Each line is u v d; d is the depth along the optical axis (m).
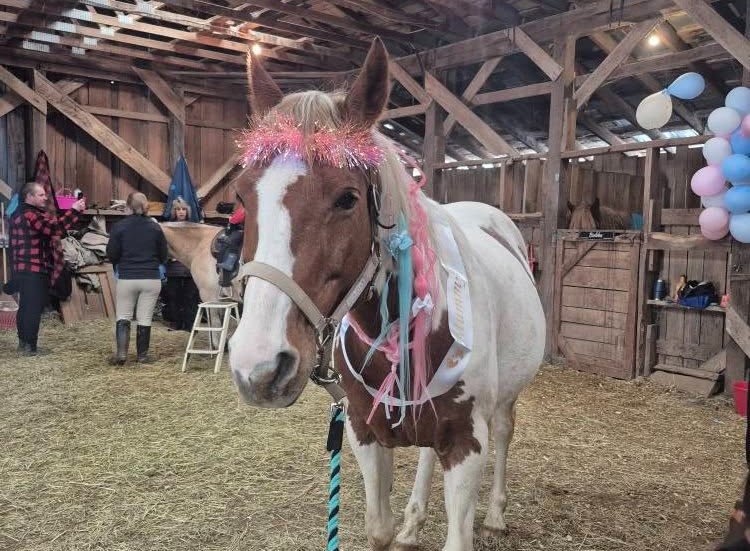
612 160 6.25
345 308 1.19
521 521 2.51
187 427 3.66
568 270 5.61
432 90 6.80
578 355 5.54
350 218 1.13
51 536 2.35
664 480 3.02
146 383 4.63
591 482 2.96
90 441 3.40
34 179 7.26
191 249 5.83
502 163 6.11
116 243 5.09
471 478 1.49
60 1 5.75
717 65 6.45
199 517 2.51
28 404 4.05
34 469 2.99
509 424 2.36
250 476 2.94
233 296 5.39
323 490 2.79
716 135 4.25
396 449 3.37
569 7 5.87
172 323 7.08
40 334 6.32
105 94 7.98
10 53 7.12
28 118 7.52
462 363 1.44
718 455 3.40
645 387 4.88
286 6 5.84
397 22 6.77
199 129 8.71
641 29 5.20
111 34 6.76
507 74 7.78
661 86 6.92
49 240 5.58
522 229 6.09
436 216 1.61
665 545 2.36
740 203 4.11
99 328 6.72
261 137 1.12
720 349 4.74
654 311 5.14
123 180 8.19
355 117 1.20
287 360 1.03
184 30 7.14
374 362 1.44
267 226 1.06
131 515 2.52
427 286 1.38
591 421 3.98
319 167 1.10
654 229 5.04
